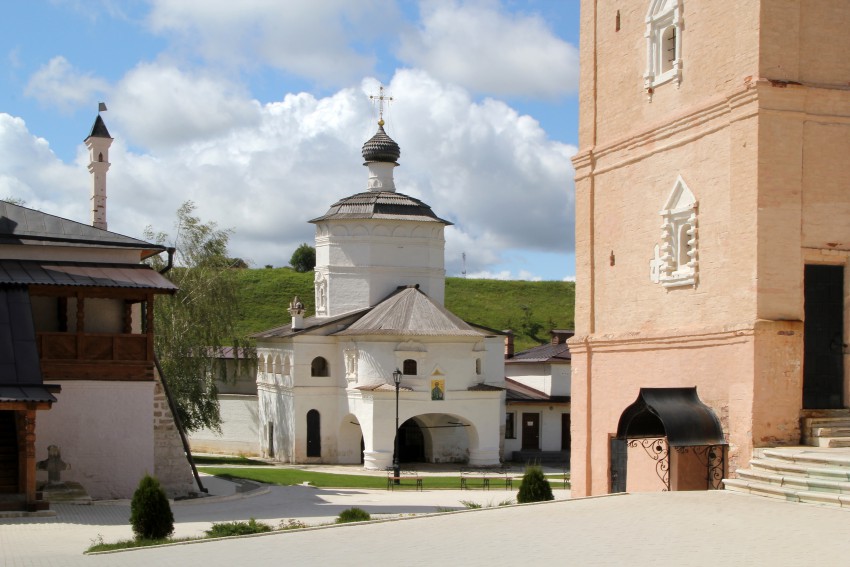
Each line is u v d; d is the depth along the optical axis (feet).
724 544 44.57
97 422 90.79
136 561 52.54
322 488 126.82
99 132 121.08
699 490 63.52
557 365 195.62
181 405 164.55
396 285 196.75
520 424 192.44
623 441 76.69
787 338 61.36
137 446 91.81
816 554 41.86
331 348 183.62
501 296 359.05
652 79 73.82
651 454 72.84
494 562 44.06
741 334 62.03
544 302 357.61
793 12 62.59
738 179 63.31
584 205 82.38
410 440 188.75
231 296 172.86
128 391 91.91
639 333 74.18
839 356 63.62
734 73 64.54
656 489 72.38
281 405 187.62
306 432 181.16
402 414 168.04
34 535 67.97
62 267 92.73
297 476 145.69
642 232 74.69
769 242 61.67
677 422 63.46
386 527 56.65
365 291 195.31
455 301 350.23
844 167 63.21
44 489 86.58
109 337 91.66
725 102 64.90
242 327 305.32
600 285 80.38
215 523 74.08
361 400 171.53
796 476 55.52
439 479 147.33
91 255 95.25
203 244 174.29
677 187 70.44
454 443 182.70
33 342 81.05
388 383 170.09
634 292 75.72
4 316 82.64
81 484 89.76
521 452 191.11
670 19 72.13
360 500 107.14
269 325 308.81
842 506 51.19
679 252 70.59
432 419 181.27
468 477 149.38
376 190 206.49
